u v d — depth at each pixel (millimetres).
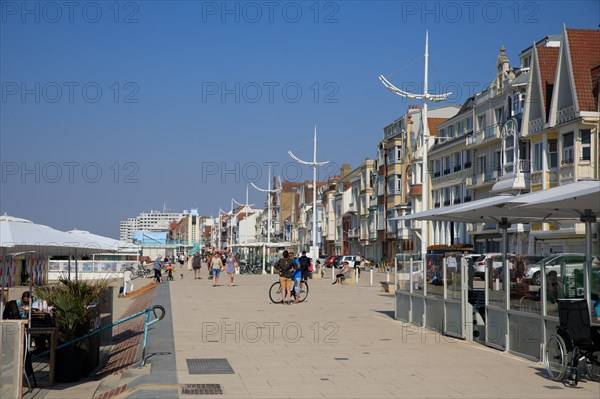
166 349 15328
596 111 42281
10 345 10039
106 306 16969
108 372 13109
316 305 27406
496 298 15484
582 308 11477
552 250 47500
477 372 12477
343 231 109125
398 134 85062
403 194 82312
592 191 11672
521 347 14273
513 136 52312
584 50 44031
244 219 187500
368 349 15312
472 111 62156
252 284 44969
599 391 10805
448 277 17812
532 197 14516
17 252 13203
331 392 10773
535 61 48312
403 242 81312
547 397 10398
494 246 58469
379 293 35375
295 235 145500
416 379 11836
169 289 39156
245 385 11305
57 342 12094
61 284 13211
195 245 156125
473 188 60656
